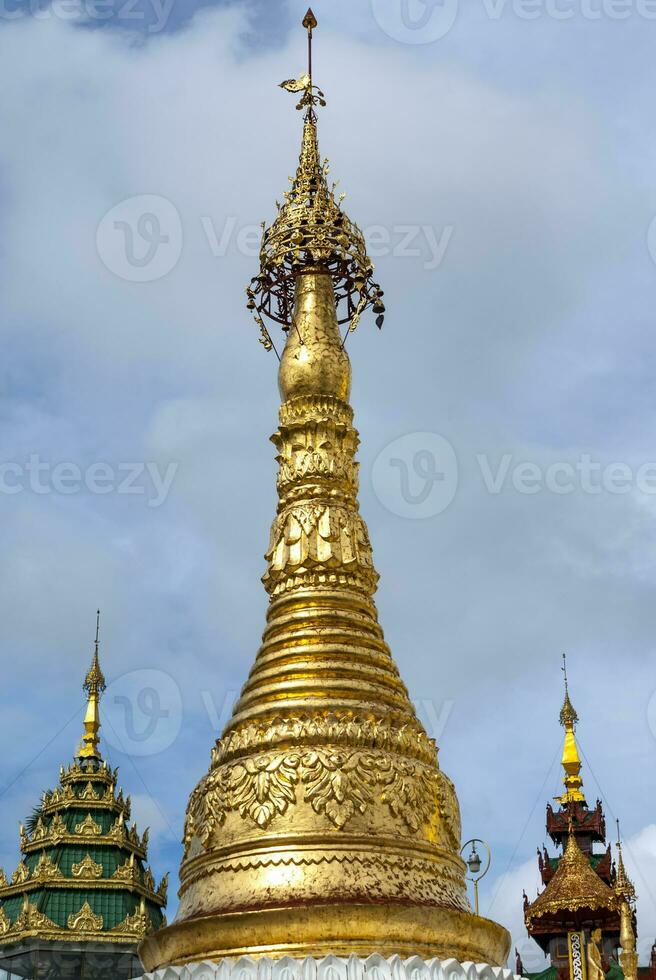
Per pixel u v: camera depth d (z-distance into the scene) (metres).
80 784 50.22
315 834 28.61
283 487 35.94
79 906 45.78
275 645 32.94
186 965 26.77
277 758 29.70
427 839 29.83
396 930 27.14
